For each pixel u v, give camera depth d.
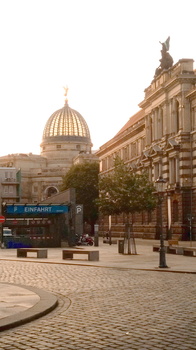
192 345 10.51
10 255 44.44
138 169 85.75
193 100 66.50
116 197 50.47
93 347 10.45
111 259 37.66
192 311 14.51
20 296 16.91
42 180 175.12
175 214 70.06
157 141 76.88
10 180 136.25
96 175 121.50
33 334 11.72
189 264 32.00
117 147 104.12
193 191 66.75
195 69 68.00
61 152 188.50
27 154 192.38
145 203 50.91
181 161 67.50
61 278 24.17
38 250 39.94
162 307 15.28
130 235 44.91
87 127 197.88
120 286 20.77
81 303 16.28
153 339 11.08
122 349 10.26
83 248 55.84
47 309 14.47
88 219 121.69
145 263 33.34
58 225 58.31
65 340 11.09
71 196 59.19
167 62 76.06
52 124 192.38
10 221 57.53
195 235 66.12
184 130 67.44
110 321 13.18
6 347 10.51
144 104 82.94
